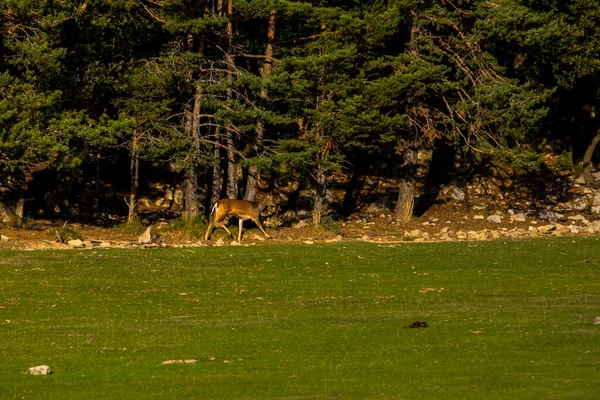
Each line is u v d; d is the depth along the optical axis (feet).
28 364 85.46
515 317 102.68
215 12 194.18
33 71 168.04
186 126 187.01
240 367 82.07
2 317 110.52
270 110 190.29
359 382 75.10
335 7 184.96
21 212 186.39
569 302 113.29
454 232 202.59
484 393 69.77
